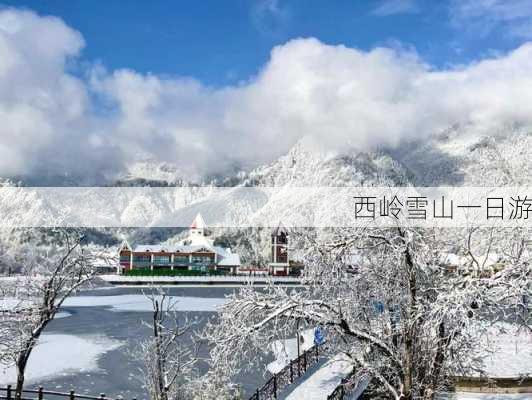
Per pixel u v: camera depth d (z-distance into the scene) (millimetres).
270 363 39812
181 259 167375
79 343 52156
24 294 27953
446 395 25938
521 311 17516
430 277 19469
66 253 28828
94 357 45312
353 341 19578
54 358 44812
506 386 26438
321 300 18109
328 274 18625
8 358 26312
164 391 22312
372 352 20391
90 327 63281
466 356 19062
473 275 17688
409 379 17703
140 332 59438
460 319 16250
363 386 26938
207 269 167625
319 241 19578
